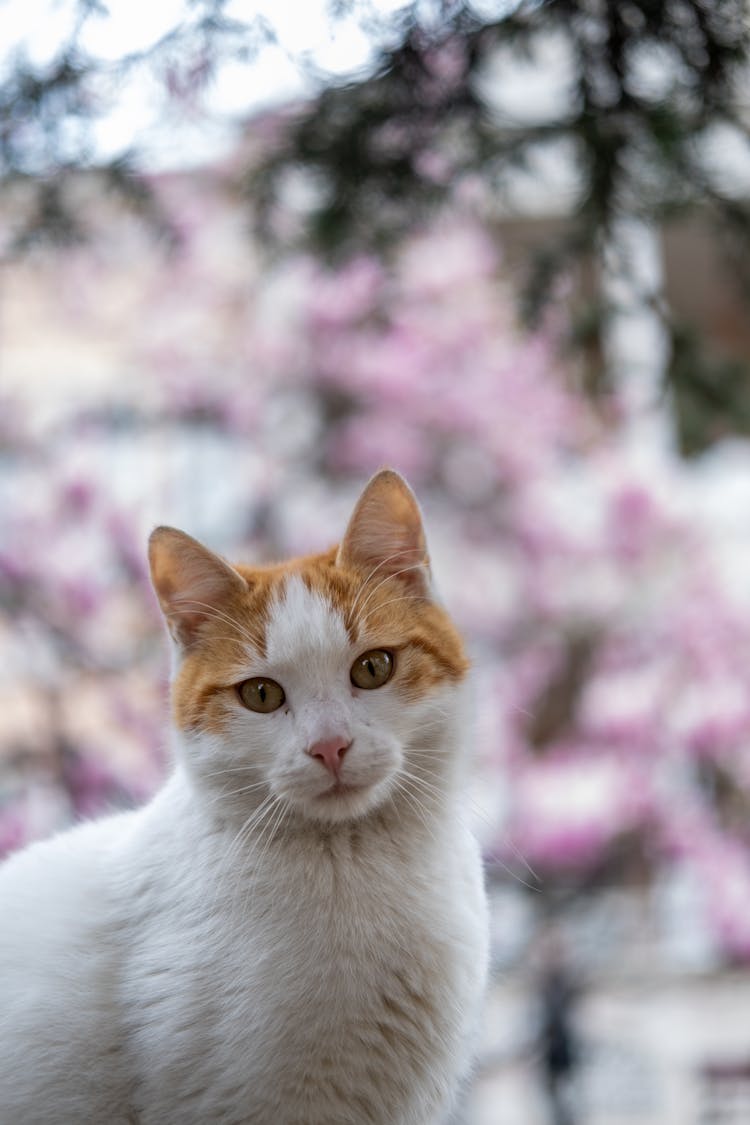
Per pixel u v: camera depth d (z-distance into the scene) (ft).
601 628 5.92
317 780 2.84
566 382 5.29
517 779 5.51
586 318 3.49
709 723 5.56
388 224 3.50
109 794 5.22
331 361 6.18
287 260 4.14
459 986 2.89
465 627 5.99
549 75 3.49
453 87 3.19
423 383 6.29
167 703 3.19
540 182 3.54
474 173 3.36
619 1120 5.97
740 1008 6.24
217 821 2.90
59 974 2.87
